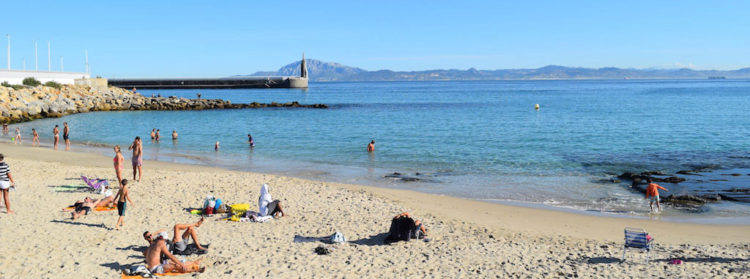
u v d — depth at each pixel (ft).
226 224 51.06
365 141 138.82
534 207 63.00
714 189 72.90
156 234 42.70
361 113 256.52
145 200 60.29
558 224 53.98
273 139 144.66
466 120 210.38
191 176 77.15
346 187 72.23
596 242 46.93
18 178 72.64
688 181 78.18
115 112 256.52
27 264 38.22
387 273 38.09
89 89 309.22
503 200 67.36
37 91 239.09
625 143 130.93
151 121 206.80
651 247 42.55
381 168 94.99
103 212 54.03
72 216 50.78
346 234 48.44
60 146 126.11
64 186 67.36
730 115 220.64
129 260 39.70
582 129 168.66
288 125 189.88
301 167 96.17
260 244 44.80
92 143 134.10
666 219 57.41
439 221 53.93
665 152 113.91
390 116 235.81
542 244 46.14
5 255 39.93
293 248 43.75
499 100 404.98
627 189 74.08
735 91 555.69
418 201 63.98
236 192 66.49
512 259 41.52
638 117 215.31
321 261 40.45
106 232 46.88
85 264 38.52
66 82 315.78
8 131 160.35
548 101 377.30
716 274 37.24
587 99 404.98
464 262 40.73
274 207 53.93
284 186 71.10
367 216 55.21
